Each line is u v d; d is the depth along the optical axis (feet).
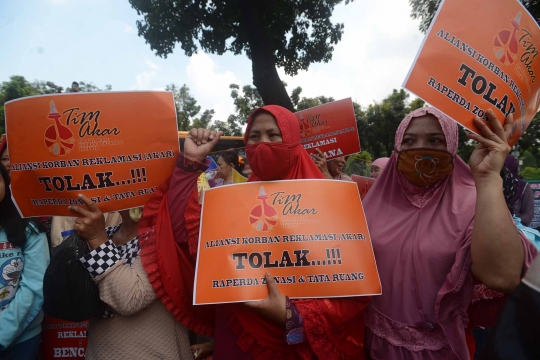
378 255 5.65
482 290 5.44
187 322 5.81
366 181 15.08
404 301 5.30
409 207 5.81
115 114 5.40
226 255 5.22
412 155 5.46
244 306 5.28
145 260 5.60
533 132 51.85
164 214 5.77
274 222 5.34
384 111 74.43
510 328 2.76
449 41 4.79
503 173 6.45
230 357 5.49
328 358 5.01
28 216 5.49
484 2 4.85
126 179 5.51
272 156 5.74
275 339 5.14
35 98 5.27
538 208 23.20
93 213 5.35
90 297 5.30
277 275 5.09
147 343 5.67
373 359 5.63
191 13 30.96
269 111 5.90
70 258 5.34
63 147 5.28
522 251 4.53
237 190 5.63
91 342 5.83
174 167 5.84
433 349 5.12
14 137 5.36
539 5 28.53
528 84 4.95
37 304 6.88
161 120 5.62
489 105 4.77
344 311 5.09
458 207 5.36
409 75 4.76
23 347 7.09
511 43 4.85
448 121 5.44
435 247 5.20
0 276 6.57
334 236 5.29
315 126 13.21
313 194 5.53
